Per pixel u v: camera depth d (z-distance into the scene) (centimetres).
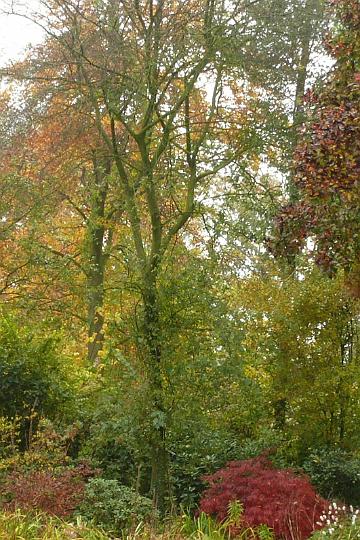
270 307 1184
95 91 1265
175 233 1204
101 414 1107
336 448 1196
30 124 1395
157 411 1004
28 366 1241
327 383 1158
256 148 1230
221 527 772
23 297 1508
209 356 1023
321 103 977
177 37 1207
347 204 873
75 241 1803
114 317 1070
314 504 824
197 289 1034
